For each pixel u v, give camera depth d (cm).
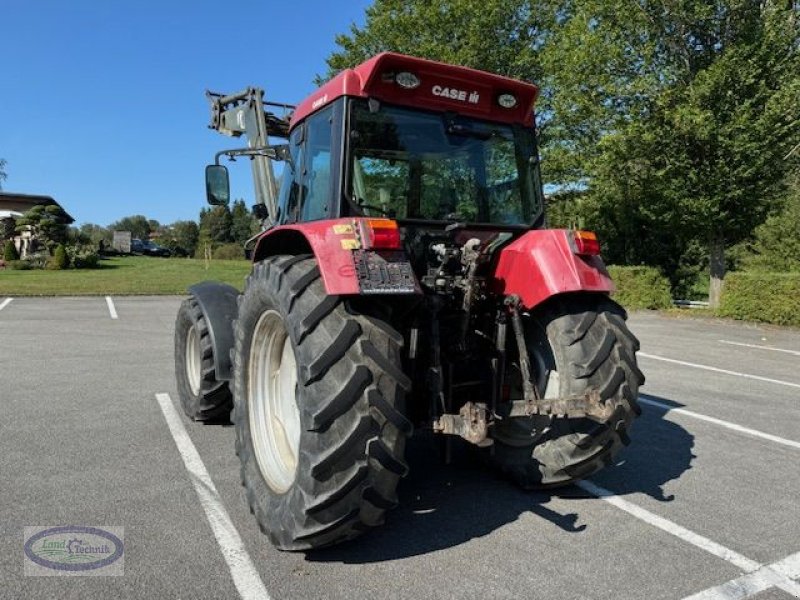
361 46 2423
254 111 603
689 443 498
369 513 275
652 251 1895
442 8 2250
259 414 341
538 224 384
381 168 336
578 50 1562
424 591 271
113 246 4862
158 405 570
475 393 356
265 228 549
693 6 1419
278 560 295
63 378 681
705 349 1022
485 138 368
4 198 3828
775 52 1380
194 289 499
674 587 280
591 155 1648
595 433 330
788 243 1811
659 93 1435
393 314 321
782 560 307
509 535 326
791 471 436
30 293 1666
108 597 262
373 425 266
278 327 333
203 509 349
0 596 260
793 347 1059
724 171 1382
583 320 334
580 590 275
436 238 348
